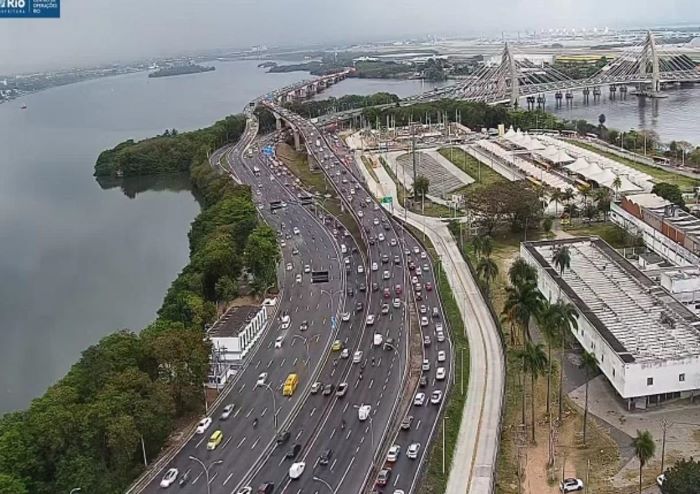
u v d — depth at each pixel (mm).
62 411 192250
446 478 185625
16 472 181125
